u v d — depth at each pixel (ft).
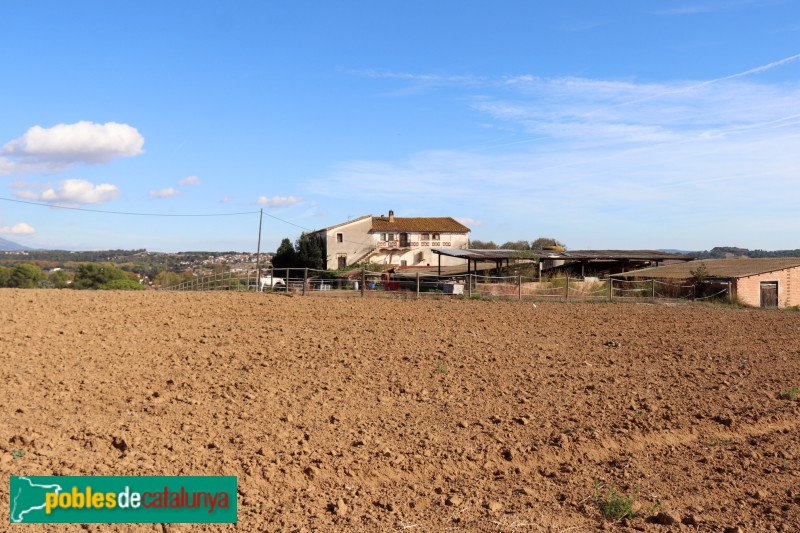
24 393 29.78
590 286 121.39
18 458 22.43
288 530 19.80
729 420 32.81
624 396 37.35
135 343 44.52
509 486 24.66
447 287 110.42
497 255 146.10
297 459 24.94
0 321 49.24
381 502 22.33
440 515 21.75
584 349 52.70
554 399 36.11
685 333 64.59
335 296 97.76
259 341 48.75
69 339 44.04
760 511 23.00
